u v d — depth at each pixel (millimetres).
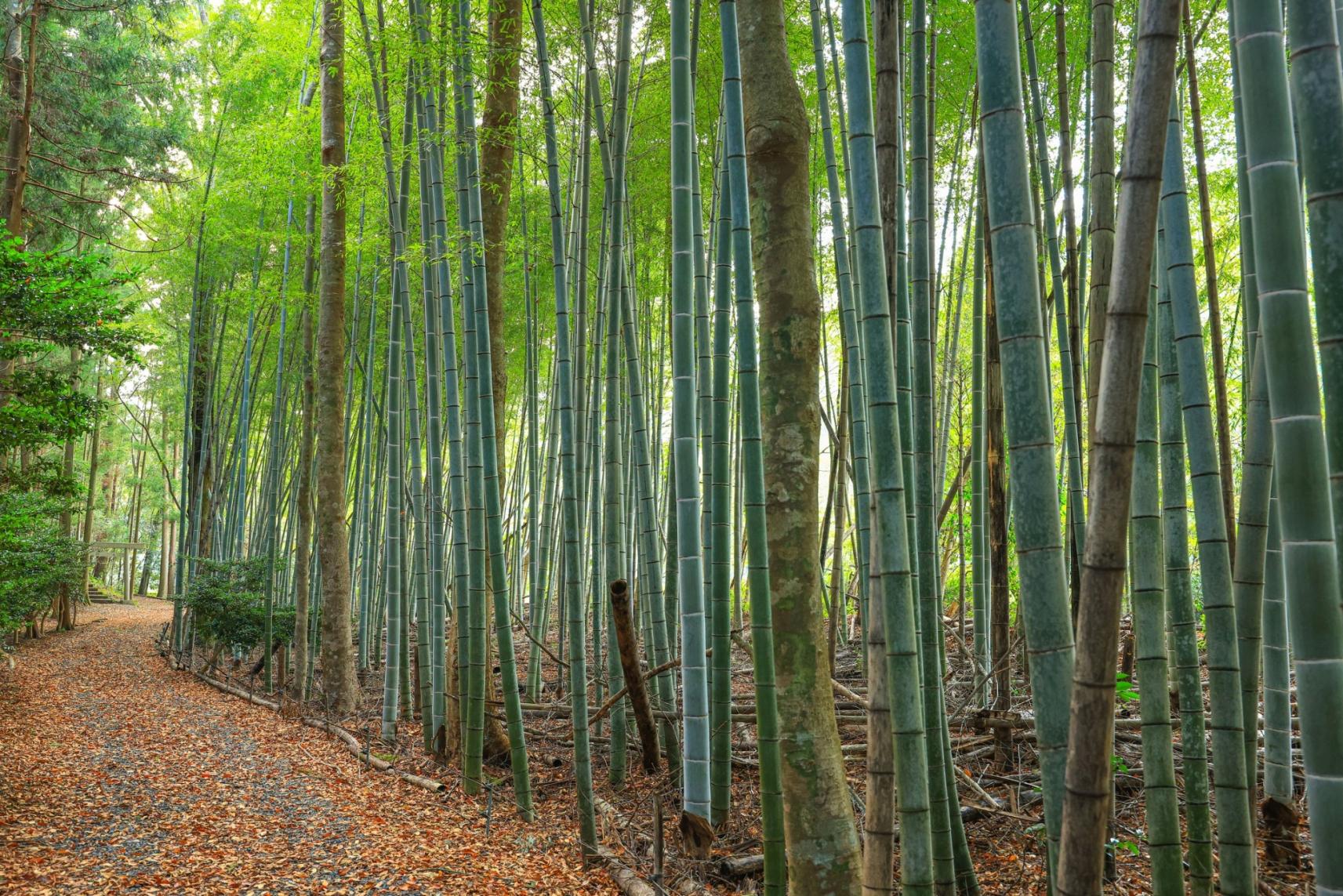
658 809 4836
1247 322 3240
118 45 14328
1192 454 2781
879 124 2842
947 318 7262
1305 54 1486
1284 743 3932
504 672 5891
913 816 2346
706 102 7723
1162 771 2598
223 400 16203
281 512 15195
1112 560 1547
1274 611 3902
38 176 13656
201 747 8367
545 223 10438
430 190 7262
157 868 5000
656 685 6883
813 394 2537
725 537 5176
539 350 12375
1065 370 4043
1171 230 2748
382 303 12672
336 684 10148
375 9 8562
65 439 8453
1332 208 1453
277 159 10617
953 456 10688
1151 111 1551
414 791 6777
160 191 16250
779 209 2523
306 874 4895
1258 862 3945
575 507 5453
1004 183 1767
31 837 5520
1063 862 1582
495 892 4641
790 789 2516
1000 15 1771
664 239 9430
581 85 8297
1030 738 5668
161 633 18859
